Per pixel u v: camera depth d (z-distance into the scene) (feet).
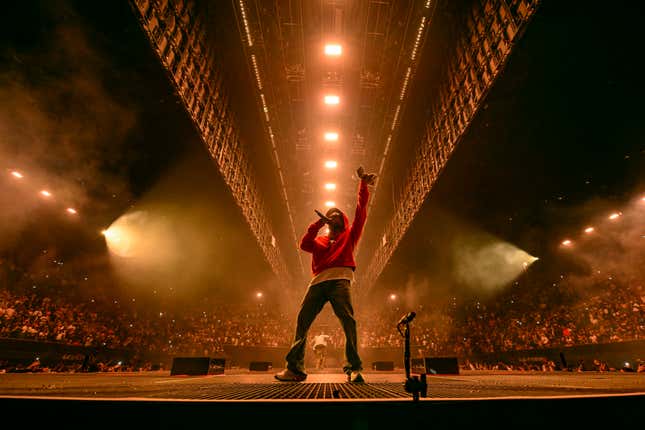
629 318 46.11
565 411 4.28
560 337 51.98
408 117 39.45
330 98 37.55
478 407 4.18
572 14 18.72
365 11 29.14
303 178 52.44
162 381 10.05
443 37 30.40
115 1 18.20
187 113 26.48
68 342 43.47
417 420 4.07
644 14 18.70
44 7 19.06
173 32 23.36
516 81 23.48
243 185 43.50
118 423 3.98
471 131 28.78
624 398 4.52
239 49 31.78
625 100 26.99
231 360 69.00
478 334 67.26
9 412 4.06
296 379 8.99
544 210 51.96
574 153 35.91
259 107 37.52
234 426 3.97
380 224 67.21
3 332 37.11
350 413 4.04
